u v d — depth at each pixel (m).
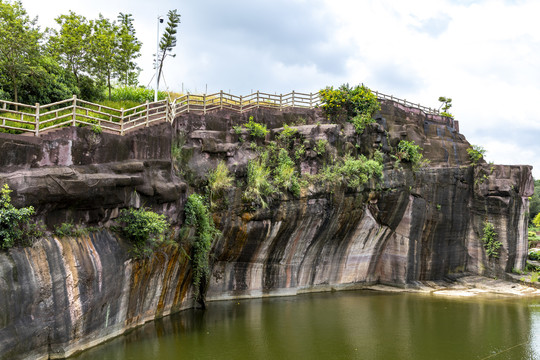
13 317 11.36
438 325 20.98
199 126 22.41
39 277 12.25
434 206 31.41
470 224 34.66
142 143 17.14
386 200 28.36
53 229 13.34
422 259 31.06
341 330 19.45
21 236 12.11
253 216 22.20
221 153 22.14
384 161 28.95
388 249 30.31
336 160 26.30
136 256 16.09
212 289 23.00
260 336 17.89
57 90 21.03
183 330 17.91
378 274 30.75
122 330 16.47
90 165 14.69
